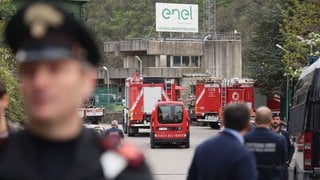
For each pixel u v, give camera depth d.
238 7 157.25
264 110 12.75
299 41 57.41
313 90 20.47
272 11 78.56
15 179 3.21
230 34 131.62
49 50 3.20
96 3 189.12
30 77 3.25
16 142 3.29
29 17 3.20
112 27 182.50
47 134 3.23
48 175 3.21
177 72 129.12
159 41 129.50
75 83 3.31
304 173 20.47
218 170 8.82
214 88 73.94
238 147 8.87
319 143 20.36
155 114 47.09
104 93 111.94
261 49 78.75
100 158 3.25
